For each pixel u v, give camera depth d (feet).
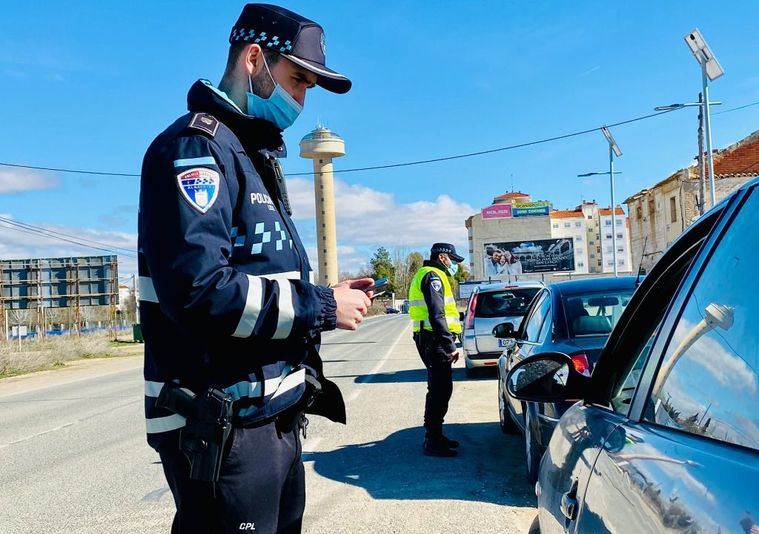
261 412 6.13
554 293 19.30
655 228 123.44
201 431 5.89
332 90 7.52
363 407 31.09
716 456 4.15
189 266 5.58
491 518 15.07
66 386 52.13
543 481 8.13
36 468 22.35
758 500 3.41
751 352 4.41
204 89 6.56
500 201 414.21
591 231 426.92
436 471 19.22
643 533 4.40
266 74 6.93
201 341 6.02
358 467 20.13
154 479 20.07
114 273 127.95
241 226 6.25
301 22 7.00
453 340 21.03
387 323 164.66
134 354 96.07
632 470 5.09
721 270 5.26
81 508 17.35
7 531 15.70
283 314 5.90
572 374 8.23
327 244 254.68
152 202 5.85
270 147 6.91
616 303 18.11
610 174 90.12
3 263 126.31
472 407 29.78
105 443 26.14
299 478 7.06
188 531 6.15
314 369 7.17
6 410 38.63
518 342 22.20
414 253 386.52
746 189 5.54
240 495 6.04
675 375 5.45
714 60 58.39
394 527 14.76
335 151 253.44
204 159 5.96
